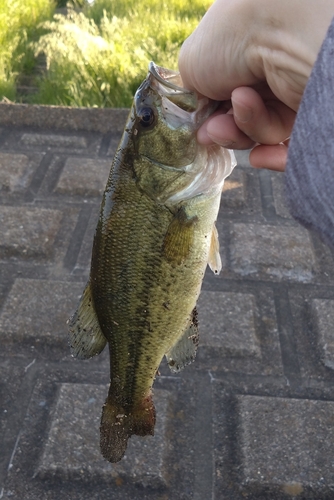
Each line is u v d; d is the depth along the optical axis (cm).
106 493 40
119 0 148
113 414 32
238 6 23
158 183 28
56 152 81
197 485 41
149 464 41
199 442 43
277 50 22
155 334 30
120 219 29
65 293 56
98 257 30
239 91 25
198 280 30
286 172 17
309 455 42
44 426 44
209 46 25
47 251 61
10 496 40
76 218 67
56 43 103
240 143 27
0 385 48
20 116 87
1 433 44
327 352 50
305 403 46
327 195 16
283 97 24
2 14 130
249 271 60
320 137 16
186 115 28
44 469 41
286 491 40
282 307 56
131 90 100
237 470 41
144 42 107
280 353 51
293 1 21
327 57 16
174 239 28
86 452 42
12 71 115
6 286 57
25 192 72
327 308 55
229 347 50
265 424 44
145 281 29
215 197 29
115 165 29
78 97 99
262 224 66
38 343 51
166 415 45
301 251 62
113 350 31
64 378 48
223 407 46
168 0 146
